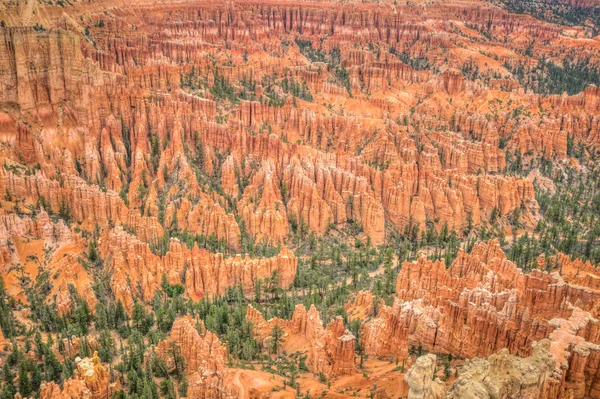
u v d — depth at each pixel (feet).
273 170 533.96
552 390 205.98
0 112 494.59
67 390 282.15
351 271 451.12
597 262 442.09
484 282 346.13
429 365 181.78
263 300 412.36
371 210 514.27
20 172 455.63
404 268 381.81
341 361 288.71
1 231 386.52
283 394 275.18
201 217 480.23
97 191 449.89
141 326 361.10
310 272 442.50
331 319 347.97
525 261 432.25
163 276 402.11
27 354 325.83
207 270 409.08
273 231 488.44
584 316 253.03
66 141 518.37
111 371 311.06
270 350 328.90
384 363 293.02
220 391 282.36
